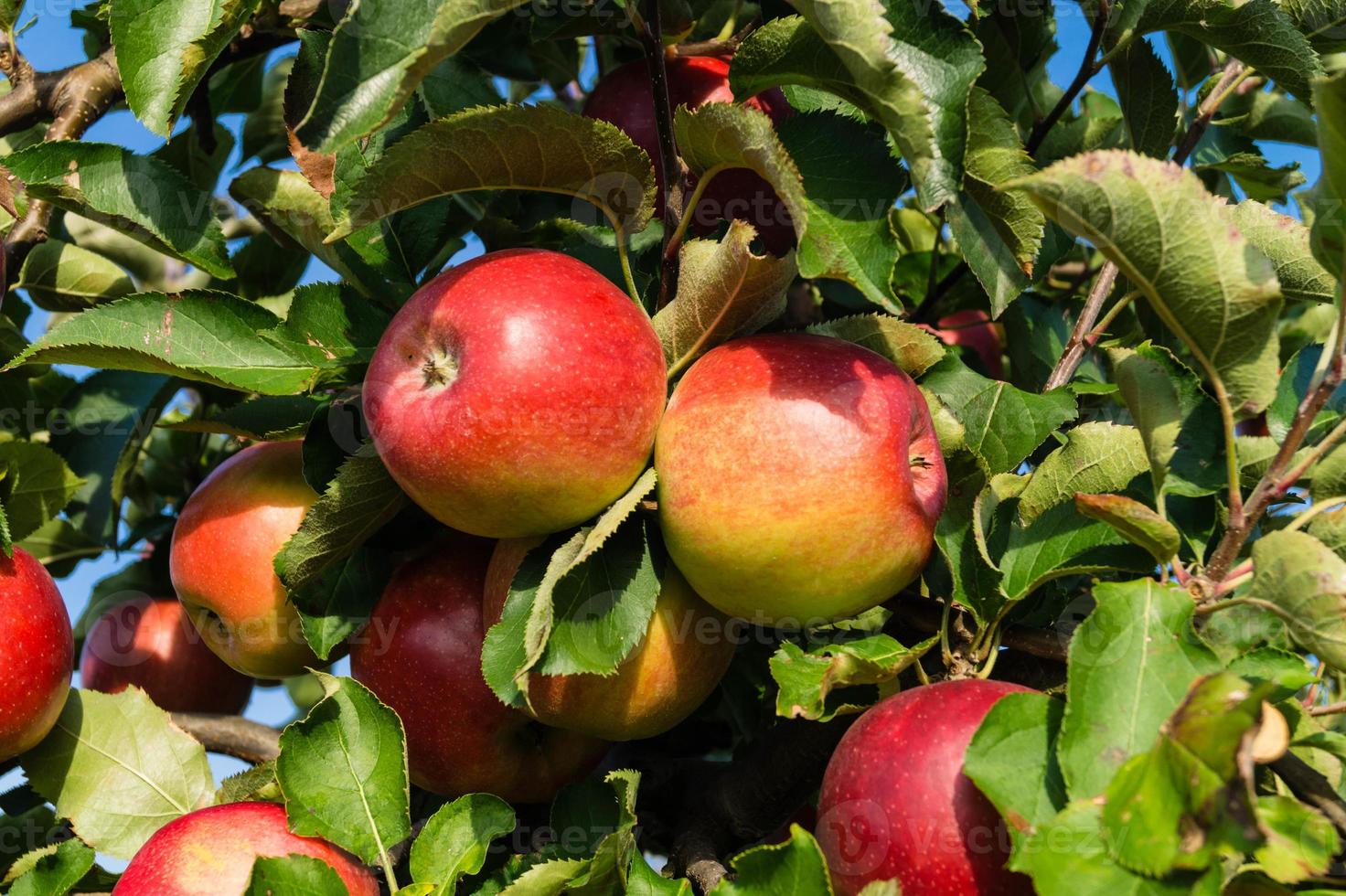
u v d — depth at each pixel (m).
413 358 0.70
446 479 0.69
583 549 0.68
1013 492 0.73
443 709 0.74
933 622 0.72
